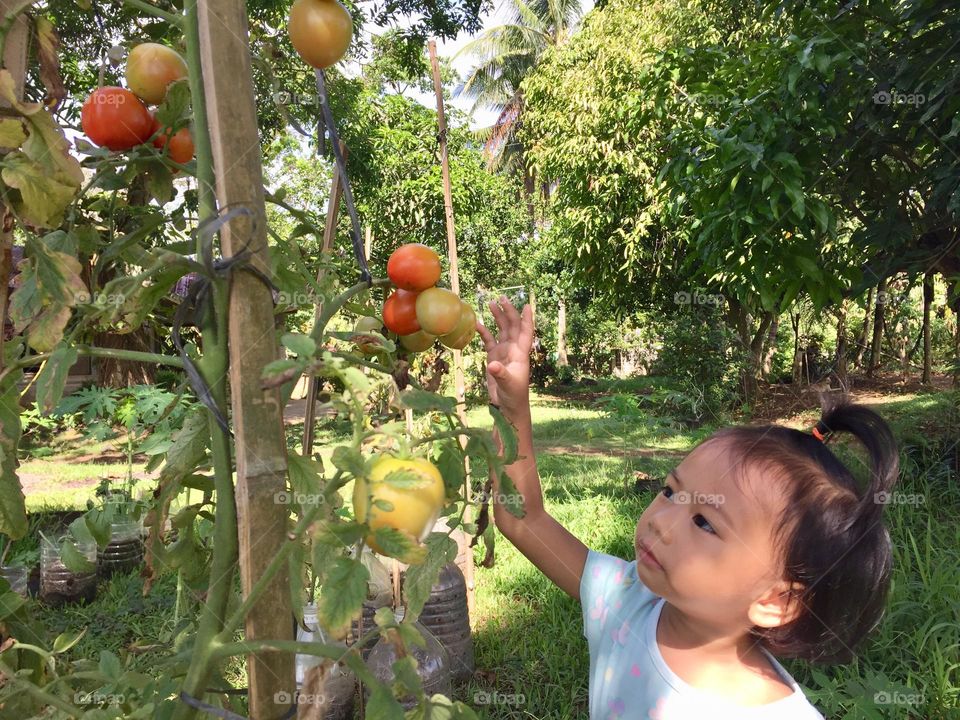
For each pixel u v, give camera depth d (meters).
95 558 3.65
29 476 6.46
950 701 2.36
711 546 1.06
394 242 12.44
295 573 0.76
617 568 1.38
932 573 3.27
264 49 0.98
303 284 0.93
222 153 0.71
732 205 4.03
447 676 2.23
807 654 1.14
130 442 3.60
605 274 10.34
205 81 0.71
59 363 0.77
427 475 0.65
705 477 1.09
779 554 1.04
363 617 2.29
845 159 4.05
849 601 1.07
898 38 3.96
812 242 3.98
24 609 1.04
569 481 6.09
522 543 1.42
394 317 0.87
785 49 3.77
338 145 0.84
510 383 1.27
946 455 5.11
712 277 4.81
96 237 0.98
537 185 18.03
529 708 2.63
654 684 1.17
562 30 20.14
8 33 0.92
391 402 0.73
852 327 13.59
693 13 9.02
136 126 0.87
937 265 4.32
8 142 0.85
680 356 9.19
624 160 9.02
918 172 4.07
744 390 9.04
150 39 1.07
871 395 10.38
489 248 14.15
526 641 3.15
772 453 1.08
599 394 15.04
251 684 0.74
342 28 0.80
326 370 0.68
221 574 0.74
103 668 0.95
